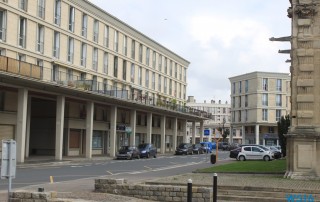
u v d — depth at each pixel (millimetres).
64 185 18969
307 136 20391
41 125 48250
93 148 53344
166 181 18906
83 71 50344
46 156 45281
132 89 64062
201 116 82500
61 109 40938
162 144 68562
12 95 39844
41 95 42219
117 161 42844
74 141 49250
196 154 67375
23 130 35656
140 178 22109
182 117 76188
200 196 13734
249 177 21438
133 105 55375
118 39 59562
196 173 24656
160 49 75125
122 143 60281
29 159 39188
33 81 35500
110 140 52562
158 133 72938
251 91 99000
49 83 37312
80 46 50125
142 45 68000
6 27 38000
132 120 57438
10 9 38344
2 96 38750
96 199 14070
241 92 103000
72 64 48125
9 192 11648
